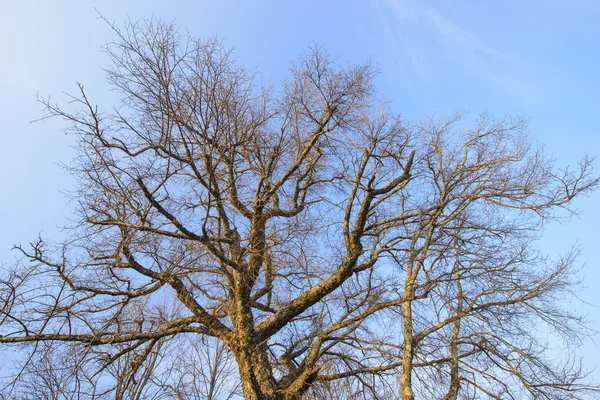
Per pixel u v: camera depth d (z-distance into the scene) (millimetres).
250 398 8820
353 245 9914
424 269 9602
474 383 10281
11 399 9891
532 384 9914
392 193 10633
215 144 8555
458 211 10414
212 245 8688
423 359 9977
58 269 8195
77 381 8828
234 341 9438
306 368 9055
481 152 10602
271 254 9516
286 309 10000
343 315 9211
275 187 10219
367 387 9758
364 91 10922
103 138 8203
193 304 9961
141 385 13656
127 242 8359
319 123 10766
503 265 9969
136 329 10297
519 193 10102
